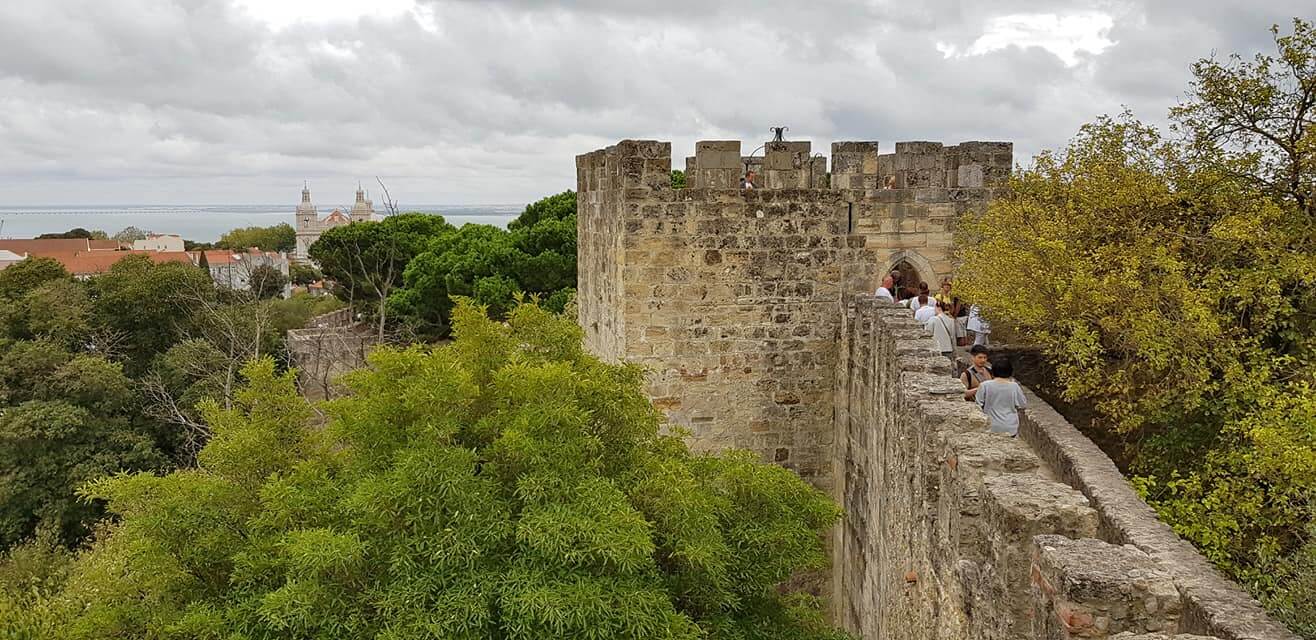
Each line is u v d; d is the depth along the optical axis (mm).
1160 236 15586
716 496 13531
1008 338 19391
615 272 19047
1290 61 15773
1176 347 14266
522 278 50438
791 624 14031
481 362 12297
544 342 13352
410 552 10484
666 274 18156
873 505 15508
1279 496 11562
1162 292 14547
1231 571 11969
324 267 62531
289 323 62906
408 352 12586
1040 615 5953
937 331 16766
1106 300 14516
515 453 10766
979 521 7824
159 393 44062
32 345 43406
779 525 13453
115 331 51500
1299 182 15758
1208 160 16375
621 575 10734
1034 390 17875
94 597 18703
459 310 12680
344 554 10102
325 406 13430
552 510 10398
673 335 18406
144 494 13250
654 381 18453
